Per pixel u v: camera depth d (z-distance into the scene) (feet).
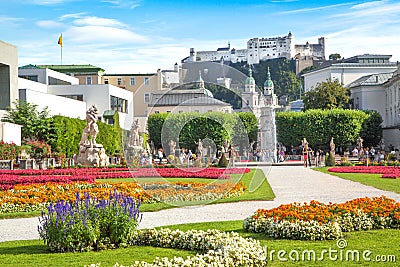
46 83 270.05
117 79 357.20
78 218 37.27
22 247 39.50
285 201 65.57
